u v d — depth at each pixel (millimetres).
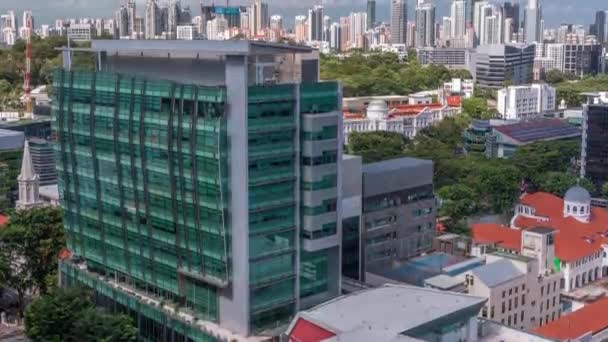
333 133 158625
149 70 170750
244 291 149375
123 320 154000
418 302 143250
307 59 166750
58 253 198500
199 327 153125
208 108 147000
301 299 160500
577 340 159125
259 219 149750
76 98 176375
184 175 153125
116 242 174750
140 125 160250
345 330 130250
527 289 188750
